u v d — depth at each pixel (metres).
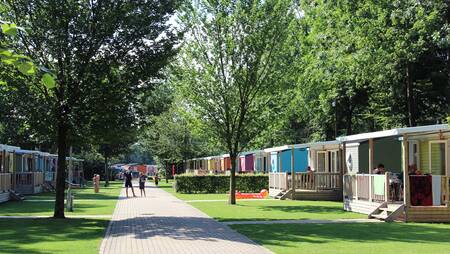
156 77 19.72
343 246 12.98
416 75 33.19
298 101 39.72
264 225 17.77
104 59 18.75
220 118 28.59
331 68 36.00
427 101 34.44
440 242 13.80
